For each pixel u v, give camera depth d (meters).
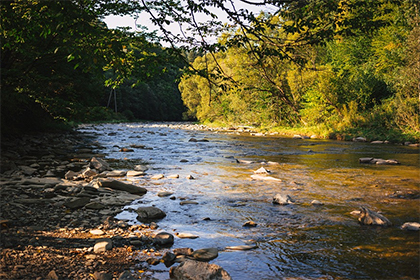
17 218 5.83
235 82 5.35
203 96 50.97
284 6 4.53
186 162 13.37
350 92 28.70
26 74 15.16
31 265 4.02
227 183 9.41
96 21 5.66
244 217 6.41
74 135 24.83
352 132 25.05
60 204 6.88
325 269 4.25
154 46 6.36
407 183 9.47
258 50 5.04
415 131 22.55
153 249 4.82
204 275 3.86
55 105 17.72
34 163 11.98
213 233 5.55
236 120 41.50
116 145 19.16
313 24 4.73
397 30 26.66
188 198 7.76
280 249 4.89
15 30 6.25
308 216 6.47
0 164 10.54
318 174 10.89
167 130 35.44
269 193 8.30
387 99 27.23
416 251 4.80
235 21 4.69
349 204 7.31
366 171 11.48
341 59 33.59
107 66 6.29
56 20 4.70
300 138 25.59
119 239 5.16
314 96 29.41
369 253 4.74
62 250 4.59
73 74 19.56
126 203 7.26
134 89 78.94
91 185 8.56
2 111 15.92
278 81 27.75
